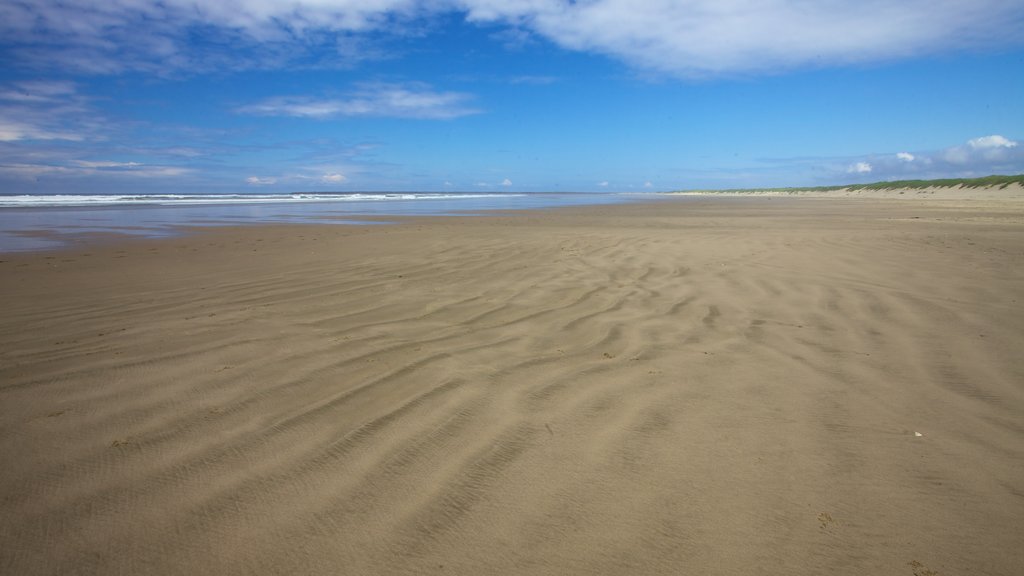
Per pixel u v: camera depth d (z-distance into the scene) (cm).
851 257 852
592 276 712
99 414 274
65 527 187
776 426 271
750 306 544
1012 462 237
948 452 246
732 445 251
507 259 863
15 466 224
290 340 410
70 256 902
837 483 220
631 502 205
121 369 340
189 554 175
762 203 3750
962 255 864
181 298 566
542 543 182
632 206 3234
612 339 428
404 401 296
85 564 170
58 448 239
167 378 325
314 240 1153
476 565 171
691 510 201
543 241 1109
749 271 739
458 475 222
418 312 512
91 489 209
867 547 182
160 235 1275
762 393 315
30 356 365
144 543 180
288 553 175
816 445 252
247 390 308
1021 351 393
